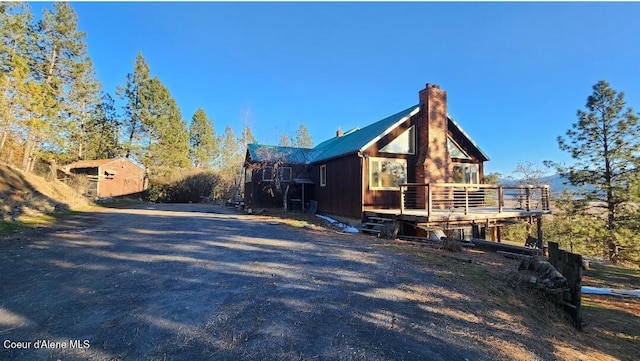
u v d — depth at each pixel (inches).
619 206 593.9
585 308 225.1
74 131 1032.2
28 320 130.5
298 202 759.7
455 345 121.3
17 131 756.6
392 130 554.6
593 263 436.1
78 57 1051.9
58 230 365.1
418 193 545.6
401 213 434.3
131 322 130.1
